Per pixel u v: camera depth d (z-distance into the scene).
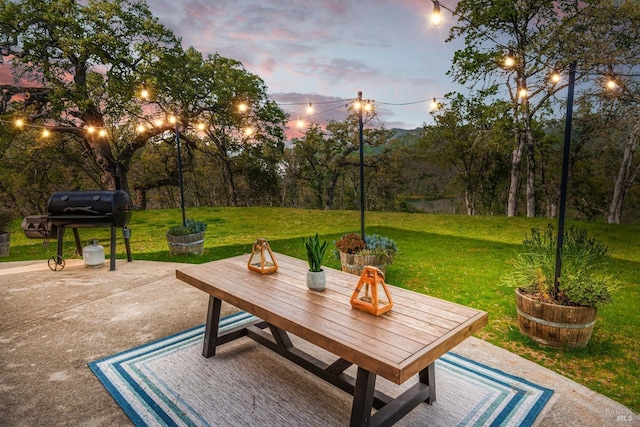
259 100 22.27
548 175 25.78
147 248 8.60
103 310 4.14
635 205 23.41
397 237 9.77
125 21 16.72
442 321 2.06
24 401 2.48
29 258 7.60
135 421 2.26
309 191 40.41
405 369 1.58
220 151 26.05
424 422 2.26
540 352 3.29
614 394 2.69
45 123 17.08
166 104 19.48
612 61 12.25
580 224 11.84
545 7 15.49
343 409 2.38
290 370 2.86
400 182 34.78
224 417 2.30
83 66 17.34
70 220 5.80
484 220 12.85
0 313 4.08
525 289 3.62
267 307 2.27
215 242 9.36
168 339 3.38
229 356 3.06
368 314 2.17
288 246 8.73
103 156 18.75
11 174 23.17
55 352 3.18
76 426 2.23
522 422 2.26
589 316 3.22
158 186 26.27
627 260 7.45
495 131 16.94
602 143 16.67
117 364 2.93
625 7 12.26
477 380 2.72
